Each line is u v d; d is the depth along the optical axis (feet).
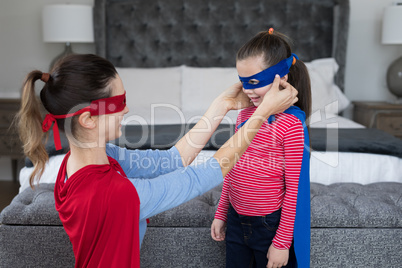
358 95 13.60
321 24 13.00
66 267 5.35
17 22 13.15
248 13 13.01
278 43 4.09
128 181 3.23
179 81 11.78
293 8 12.96
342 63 12.66
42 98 3.28
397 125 11.93
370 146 7.66
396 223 5.41
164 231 5.38
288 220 4.13
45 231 5.29
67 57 3.32
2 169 12.96
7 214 5.34
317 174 7.48
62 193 3.31
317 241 5.37
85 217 3.08
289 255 4.42
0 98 12.17
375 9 13.05
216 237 4.86
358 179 7.50
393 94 12.75
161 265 5.45
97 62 3.25
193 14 13.01
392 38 11.90
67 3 13.10
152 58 13.20
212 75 11.69
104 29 12.71
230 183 4.49
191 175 3.42
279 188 4.31
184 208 5.56
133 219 3.12
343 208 5.51
